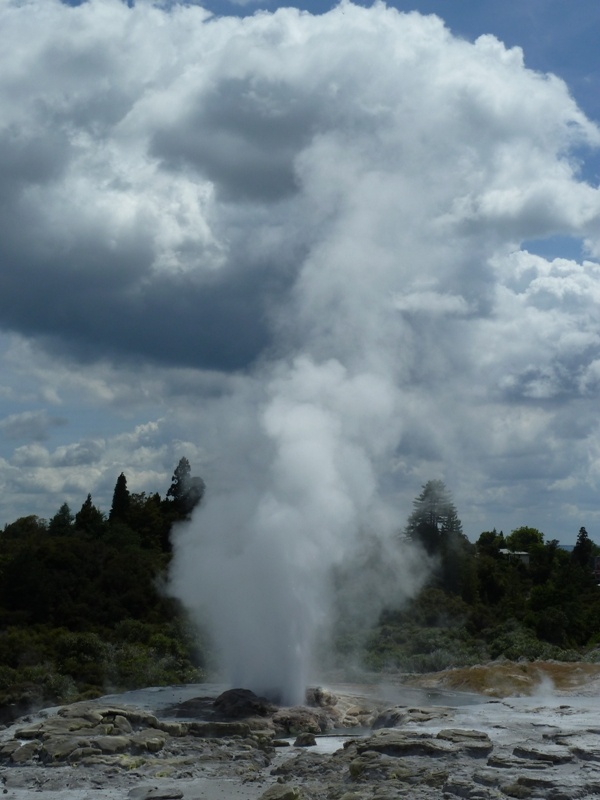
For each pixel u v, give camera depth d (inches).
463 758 796.0
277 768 824.3
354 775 768.3
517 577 3513.8
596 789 682.8
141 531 3427.7
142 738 908.0
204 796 735.1
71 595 2444.6
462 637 2217.0
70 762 842.2
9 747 896.3
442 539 2915.8
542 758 770.8
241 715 1059.3
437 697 1293.1
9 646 1947.6
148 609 2456.9
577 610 2684.5
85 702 1218.6
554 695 1316.4
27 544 2736.2
